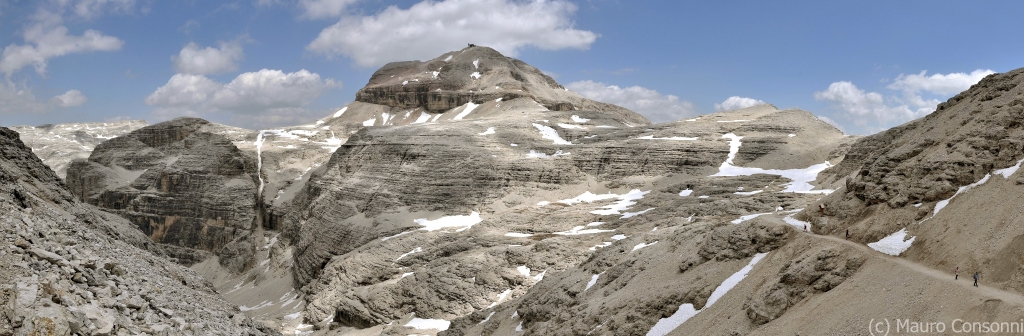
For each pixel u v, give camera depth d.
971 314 32.47
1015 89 48.69
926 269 38.38
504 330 66.50
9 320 22.28
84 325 24.16
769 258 47.62
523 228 111.75
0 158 62.56
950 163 45.34
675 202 111.38
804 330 38.78
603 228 103.19
